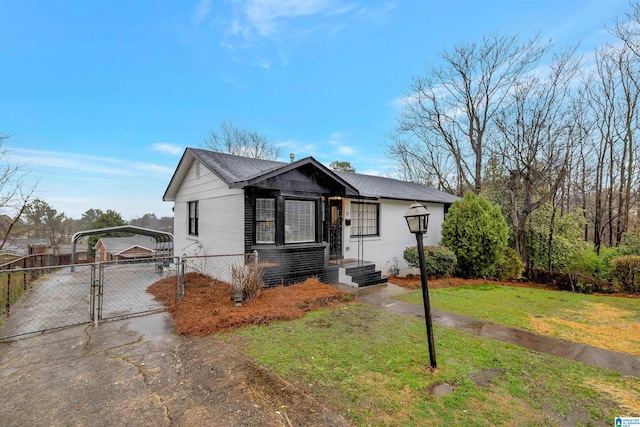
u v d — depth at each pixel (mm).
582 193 15352
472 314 6219
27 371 3688
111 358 4035
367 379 3430
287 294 6938
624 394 3168
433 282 9812
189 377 3510
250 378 3473
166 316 5855
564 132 12023
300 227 8289
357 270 9031
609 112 14211
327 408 2883
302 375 3531
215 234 9148
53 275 11398
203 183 9969
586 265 10562
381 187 11969
